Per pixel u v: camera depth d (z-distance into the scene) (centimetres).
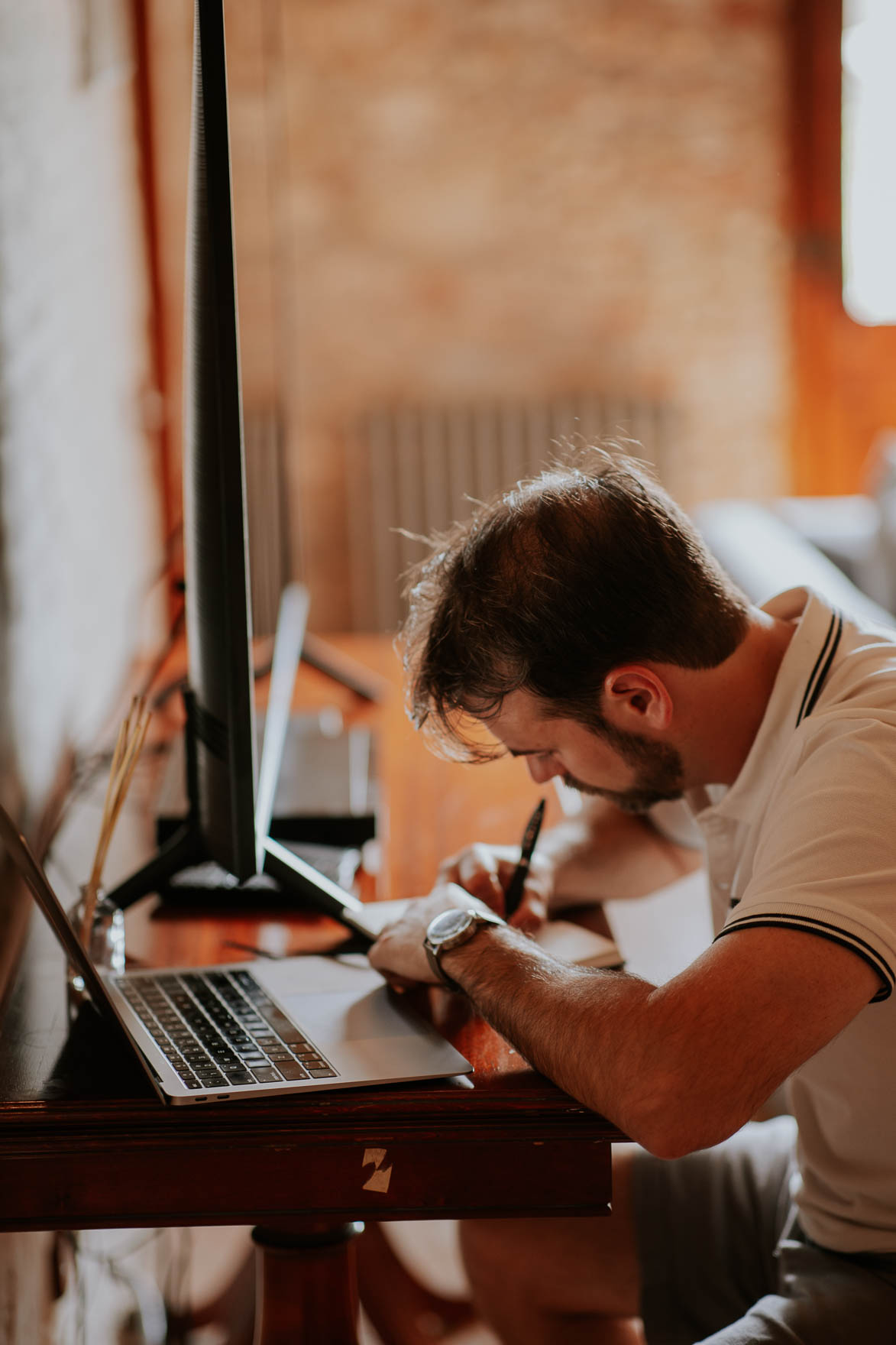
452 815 163
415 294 408
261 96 275
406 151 400
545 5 396
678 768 105
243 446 98
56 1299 132
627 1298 126
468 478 411
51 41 169
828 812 88
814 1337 102
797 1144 115
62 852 142
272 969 112
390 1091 90
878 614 254
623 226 409
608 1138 88
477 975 97
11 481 140
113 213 226
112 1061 94
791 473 425
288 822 144
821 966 83
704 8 398
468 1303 169
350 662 249
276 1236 100
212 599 104
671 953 238
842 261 413
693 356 417
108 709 202
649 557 98
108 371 217
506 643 98
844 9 398
